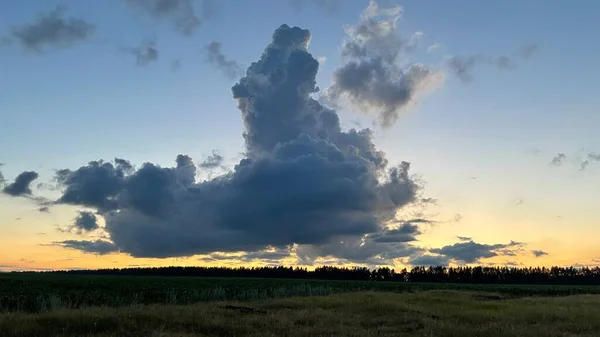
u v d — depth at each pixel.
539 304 32.19
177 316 18.75
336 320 20.34
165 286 48.53
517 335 17.69
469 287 79.88
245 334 16.84
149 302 32.19
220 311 21.50
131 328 16.42
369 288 64.19
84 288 41.97
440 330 18.50
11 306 26.03
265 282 74.75
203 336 16.25
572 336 17.80
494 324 20.08
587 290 78.06
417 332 18.20
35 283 46.62
